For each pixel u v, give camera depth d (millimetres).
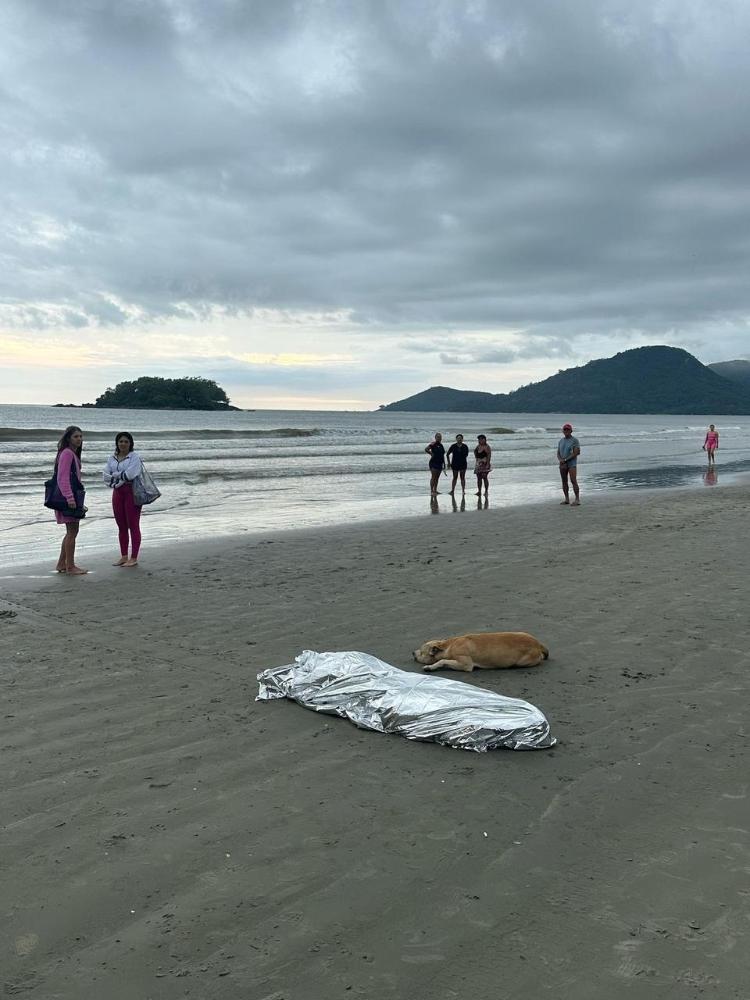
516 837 3301
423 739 4348
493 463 34594
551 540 12203
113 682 5348
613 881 2969
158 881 2949
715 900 2844
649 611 7398
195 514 16766
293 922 2703
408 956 2523
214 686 5277
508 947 2572
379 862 3096
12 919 2707
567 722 4625
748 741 4332
